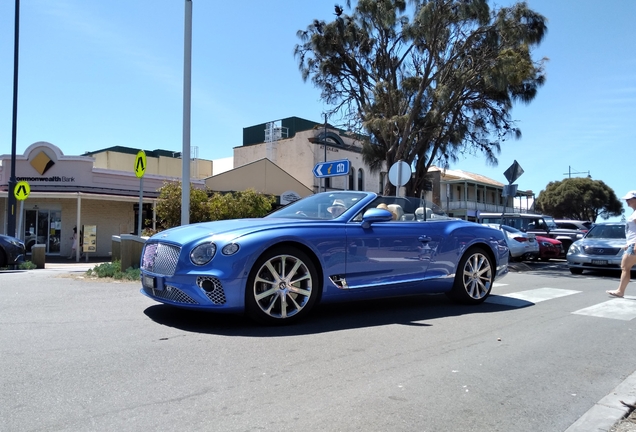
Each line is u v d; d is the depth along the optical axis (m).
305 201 6.60
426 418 3.10
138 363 3.85
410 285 6.18
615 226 13.79
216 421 2.91
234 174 26.62
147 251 5.38
